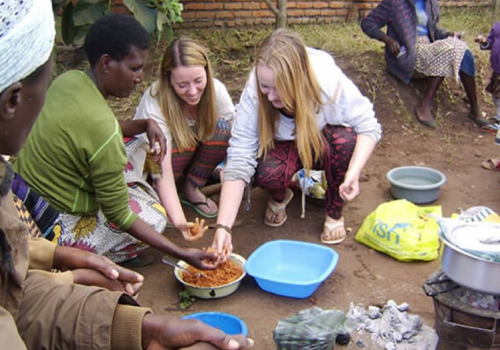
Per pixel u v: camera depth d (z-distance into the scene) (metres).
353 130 3.30
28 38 1.00
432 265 3.23
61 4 4.18
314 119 3.10
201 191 4.03
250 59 5.74
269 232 3.60
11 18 0.98
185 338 1.31
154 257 3.32
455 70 5.00
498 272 2.11
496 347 2.26
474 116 5.30
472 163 4.63
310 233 3.59
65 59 5.51
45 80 1.08
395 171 4.12
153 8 4.20
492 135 5.14
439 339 2.43
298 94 2.96
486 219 2.93
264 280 2.89
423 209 3.58
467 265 2.14
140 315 1.34
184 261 2.85
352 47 5.97
